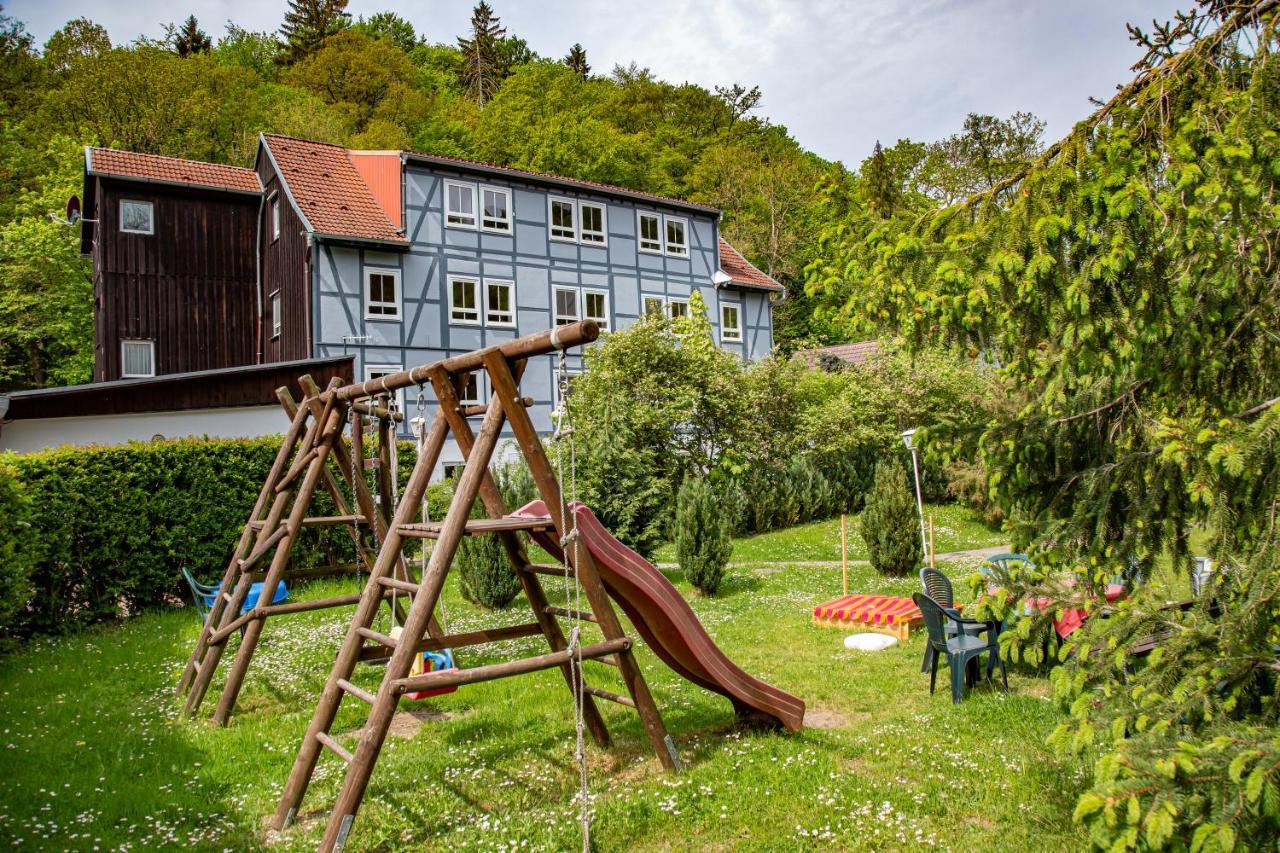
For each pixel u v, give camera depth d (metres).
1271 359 4.20
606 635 5.43
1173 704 3.17
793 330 46.97
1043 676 7.65
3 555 9.30
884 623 9.59
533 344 4.91
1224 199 3.66
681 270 30.31
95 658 9.17
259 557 7.43
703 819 4.75
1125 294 4.01
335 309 23.11
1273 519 3.33
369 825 4.91
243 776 5.76
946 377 22.45
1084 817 2.86
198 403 18.00
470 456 5.18
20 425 16.45
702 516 12.62
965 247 4.23
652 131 55.22
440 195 25.02
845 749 5.79
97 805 5.21
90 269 31.12
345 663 5.17
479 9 68.06
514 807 5.12
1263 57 4.03
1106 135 4.22
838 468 23.14
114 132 36.12
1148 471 4.05
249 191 26.27
